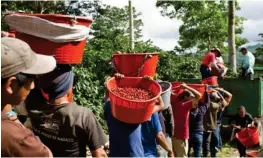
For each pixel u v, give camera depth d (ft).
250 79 33.14
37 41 9.12
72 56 9.40
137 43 51.49
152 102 10.43
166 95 12.90
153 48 49.21
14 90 6.50
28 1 43.55
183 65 47.60
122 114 10.63
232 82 33.73
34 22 9.04
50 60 7.00
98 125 8.25
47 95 8.16
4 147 6.23
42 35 9.05
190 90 20.99
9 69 6.34
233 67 47.01
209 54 33.83
